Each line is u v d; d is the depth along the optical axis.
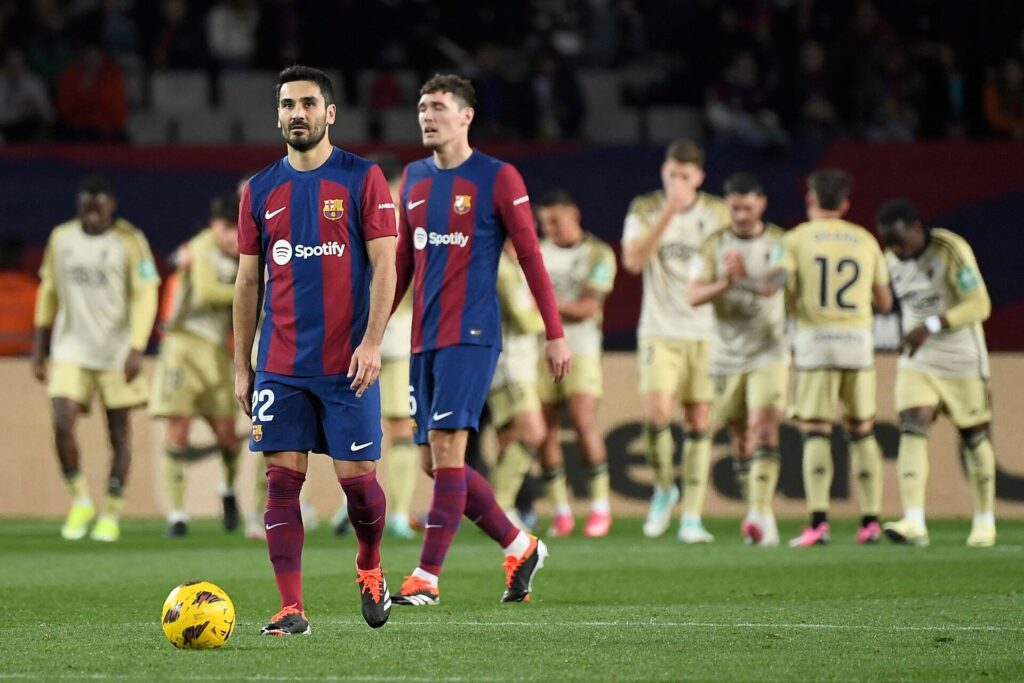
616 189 53.44
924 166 53.19
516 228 23.17
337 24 64.94
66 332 39.91
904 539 36.22
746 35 63.06
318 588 26.56
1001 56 62.91
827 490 36.91
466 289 23.08
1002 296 52.50
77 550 35.91
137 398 40.22
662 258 39.91
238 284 19.70
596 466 40.81
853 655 17.80
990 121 62.44
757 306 36.97
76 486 40.31
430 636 19.50
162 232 52.88
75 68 59.09
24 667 16.75
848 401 37.03
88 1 65.38
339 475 19.41
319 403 19.28
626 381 48.16
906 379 36.44
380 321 19.08
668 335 39.75
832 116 61.91
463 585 27.23
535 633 19.84
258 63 65.00
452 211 23.12
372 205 19.19
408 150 54.06
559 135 61.88
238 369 19.78
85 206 39.47
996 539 38.09
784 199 53.75
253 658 17.39
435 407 23.05
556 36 67.19
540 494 48.12
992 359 47.25
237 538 40.06
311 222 19.12
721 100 61.69
